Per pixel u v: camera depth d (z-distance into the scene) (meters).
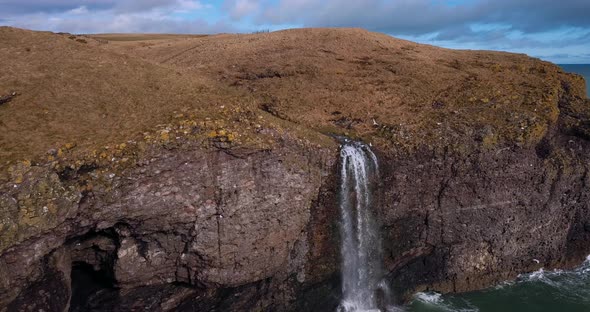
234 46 58.25
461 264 35.81
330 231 32.50
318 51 55.31
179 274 27.58
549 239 38.53
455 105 41.91
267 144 28.67
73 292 25.78
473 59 56.22
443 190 34.91
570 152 38.84
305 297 31.44
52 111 27.73
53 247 23.30
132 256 25.91
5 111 26.83
